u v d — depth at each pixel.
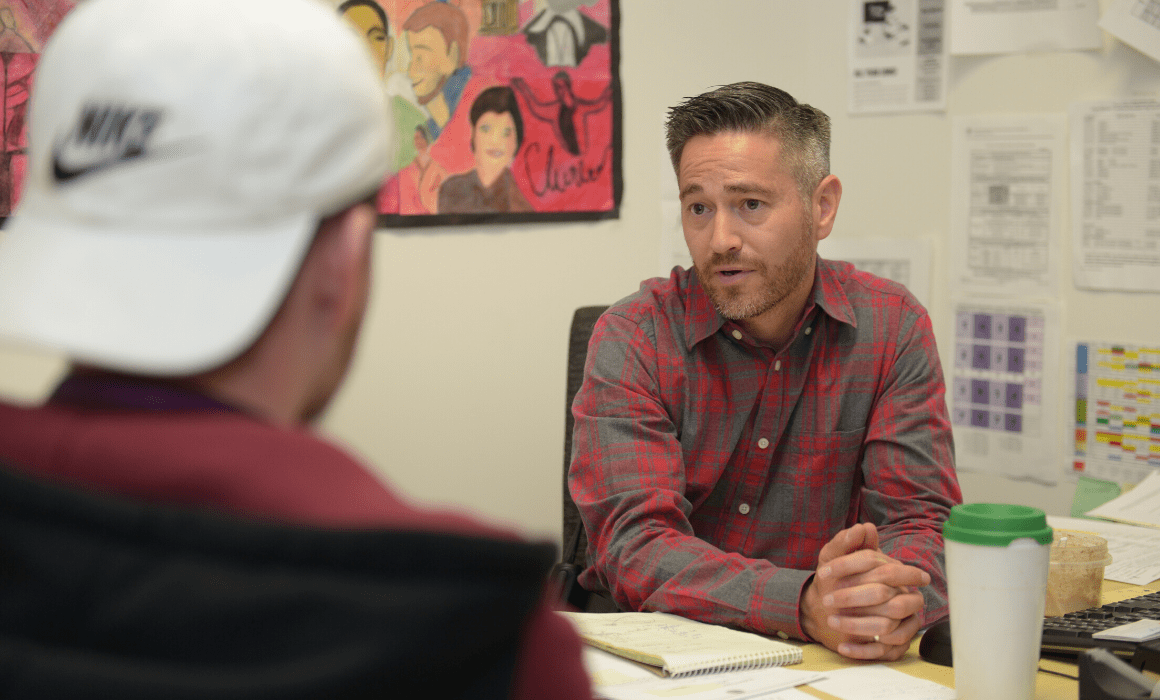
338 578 0.35
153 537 0.35
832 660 1.00
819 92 2.40
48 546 0.35
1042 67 2.06
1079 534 1.15
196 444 0.38
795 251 1.37
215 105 0.40
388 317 2.05
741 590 1.11
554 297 2.23
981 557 0.82
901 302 1.50
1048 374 2.10
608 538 1.29
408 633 0.34
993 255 2.16
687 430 1.45
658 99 2.31
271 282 0.40
